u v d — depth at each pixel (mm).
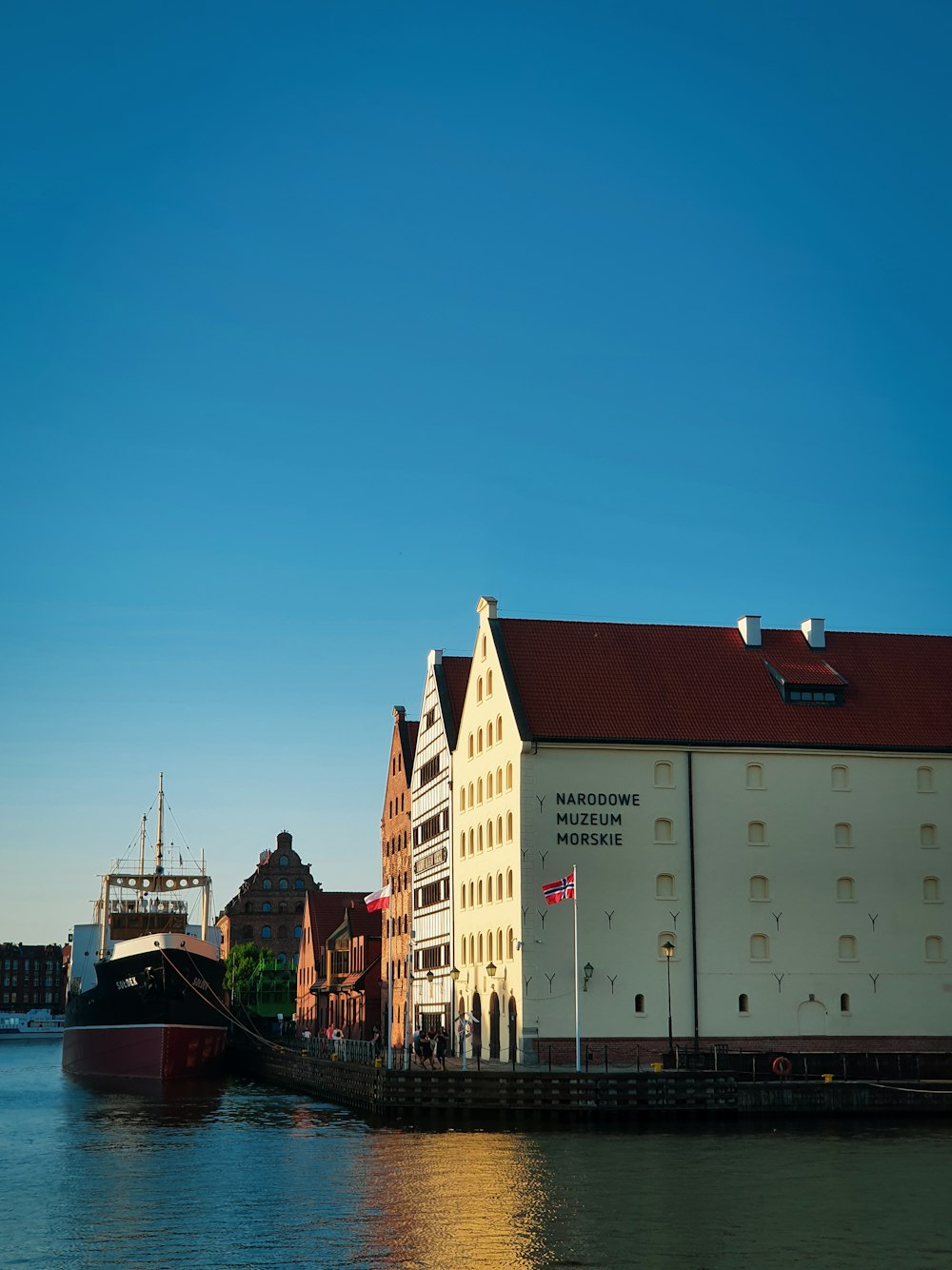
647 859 65188
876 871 67250
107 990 82062
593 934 64000
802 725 68750
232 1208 37156
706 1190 38375
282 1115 60031
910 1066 53906
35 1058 130125
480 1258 31312
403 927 95312
